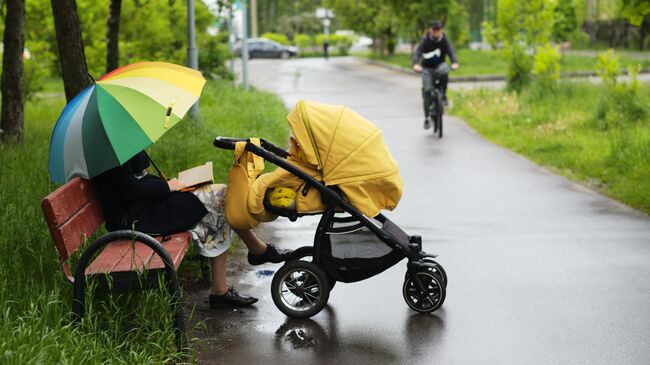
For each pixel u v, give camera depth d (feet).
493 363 25.30
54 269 29.78
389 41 287.07
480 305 30.66
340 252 29.17
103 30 119.34
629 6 59.72
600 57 82.64
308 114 28.60
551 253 37.96
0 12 65.16
